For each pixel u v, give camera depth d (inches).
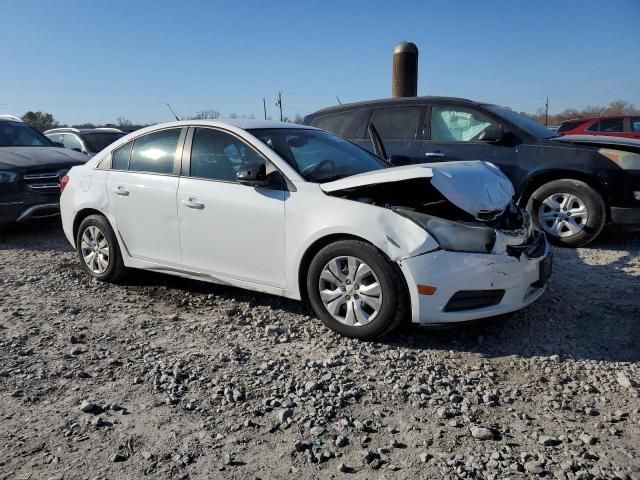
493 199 161.8
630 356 150.4
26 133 348.8
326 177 176.1
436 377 138.6
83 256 224.2
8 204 282.8
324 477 102.0
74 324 174.1
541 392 132.2
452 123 283.7
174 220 190.9
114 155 214.5
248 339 163.0
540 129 279.1
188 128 196.1
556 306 186.1
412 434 115.0
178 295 203.6
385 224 151.3
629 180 243.9
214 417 121.4
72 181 225.5
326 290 162.2
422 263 147.2
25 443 112.1
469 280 148.5
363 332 156.6
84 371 142.6
